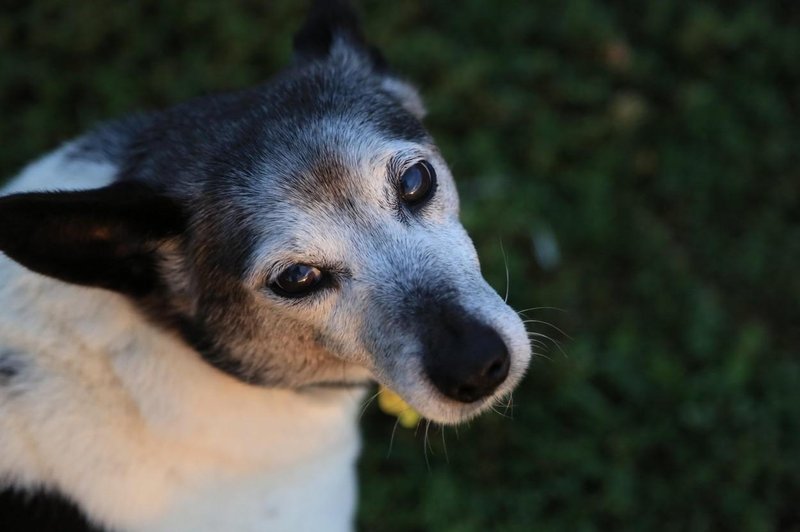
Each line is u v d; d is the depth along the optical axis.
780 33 0.90
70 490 0.60
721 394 0.77
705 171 0.85
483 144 0.84
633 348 0.79
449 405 0.59
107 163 0.63
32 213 0.57
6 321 0.60
